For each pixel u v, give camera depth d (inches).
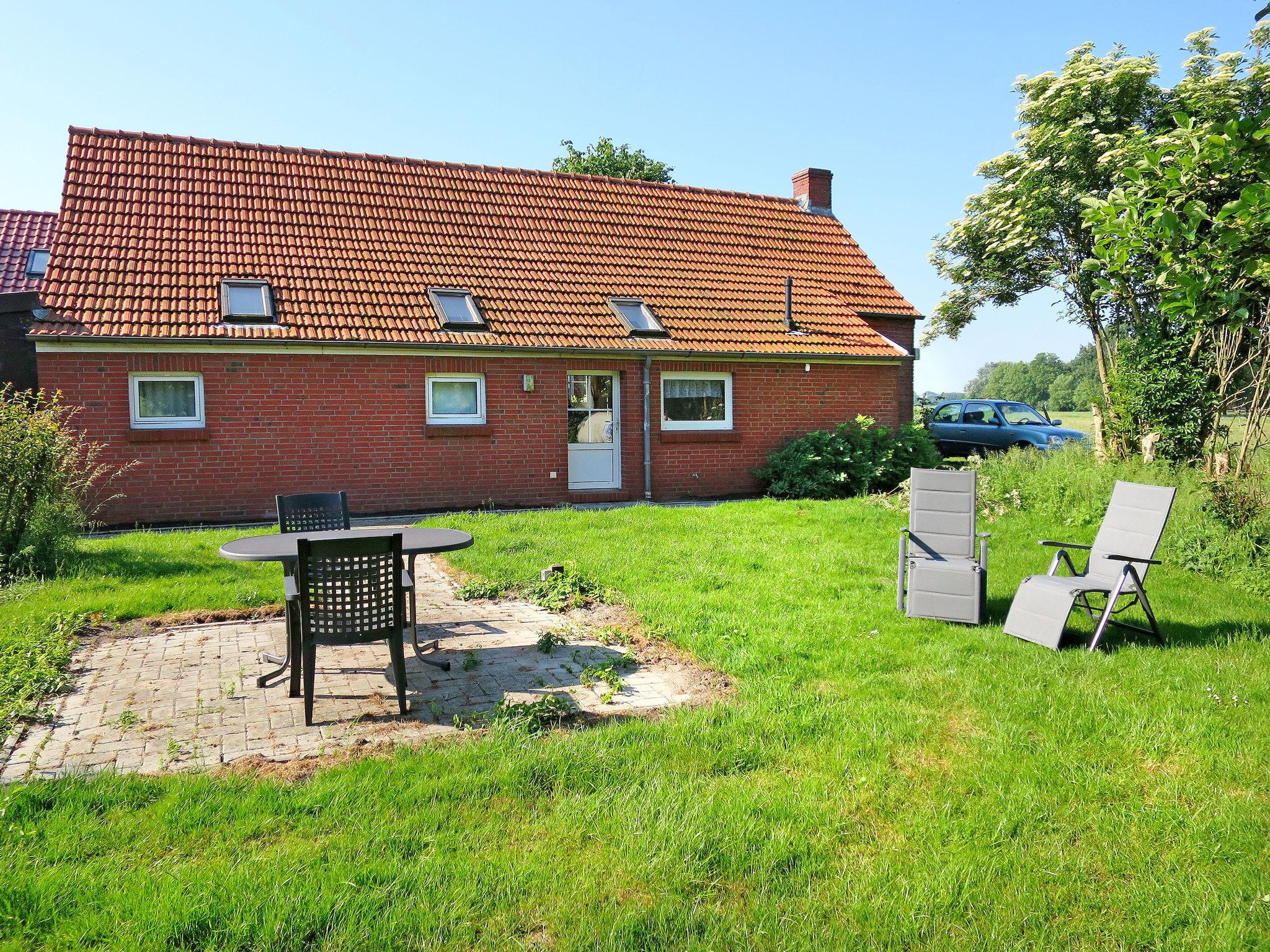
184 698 200.8
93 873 121.3
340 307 499.2
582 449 565.9
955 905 119.2
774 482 594.9
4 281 760.3
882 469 598.9
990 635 251.0
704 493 592.4
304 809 140.7
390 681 215.9
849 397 633.0
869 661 222.7
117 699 199.8
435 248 570.6
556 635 254.2
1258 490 369.4
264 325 473.7
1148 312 572.1
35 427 336.8
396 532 228.7
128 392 447.8
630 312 585.9
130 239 495.2
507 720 180.2
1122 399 569.0
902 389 698.8
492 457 528.7
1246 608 287.3
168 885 117.1
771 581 316.8
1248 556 335.0
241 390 469.7
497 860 126.6
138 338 439.5
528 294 563.5
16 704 187.8
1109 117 627.8
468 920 113.2
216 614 274.2
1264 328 410.0
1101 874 128.7
